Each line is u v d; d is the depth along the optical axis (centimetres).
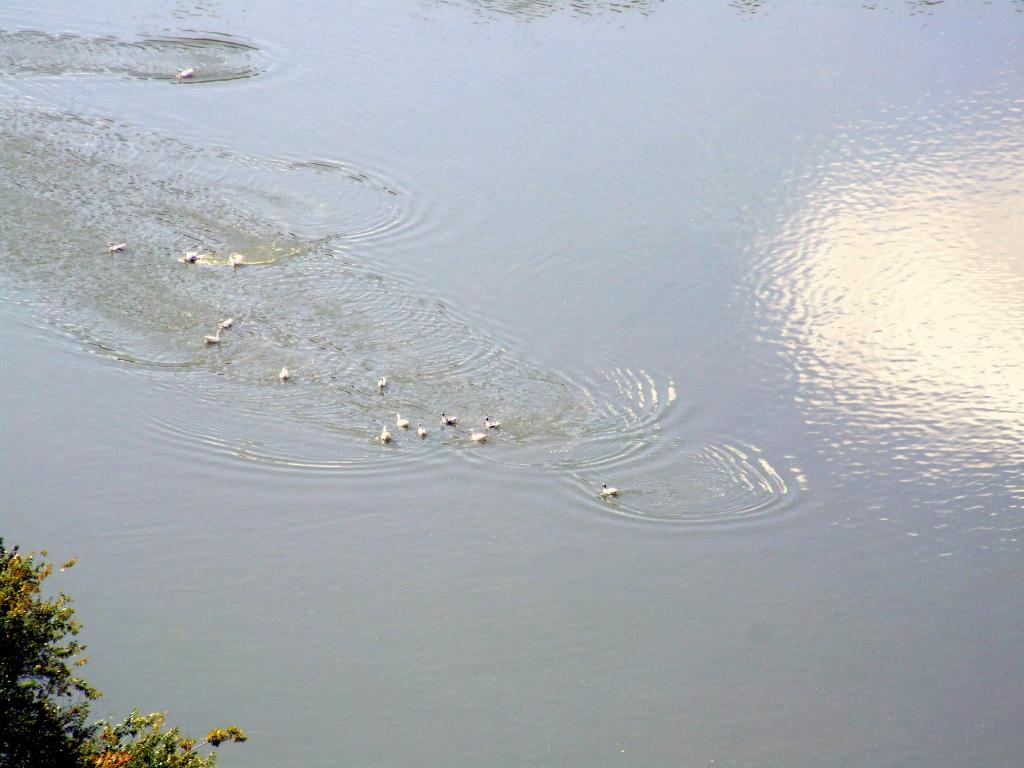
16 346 5669
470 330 5856
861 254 6462
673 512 4928
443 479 5081
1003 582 4634
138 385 5484
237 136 7562
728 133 7594
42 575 3581
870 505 4969
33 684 3384
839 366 5675
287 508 4941
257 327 5831
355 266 6303
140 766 3288
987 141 7531
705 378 5597
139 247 6384
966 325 5922
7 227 6469
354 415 5344
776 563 4719
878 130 7662
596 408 5416
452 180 7112
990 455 5188
